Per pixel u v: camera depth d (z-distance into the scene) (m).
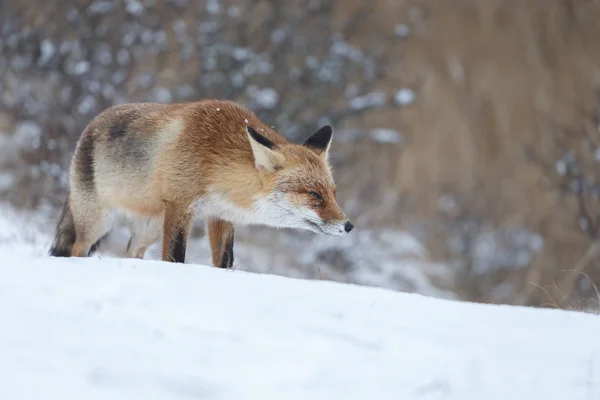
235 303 8.34
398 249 26.47
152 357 6.68
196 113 13.12
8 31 25.56
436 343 8.00
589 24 34.28
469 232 29.53
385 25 32.62
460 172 33.41
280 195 12.91
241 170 12.87
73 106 23.81
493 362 7.64
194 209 12.99
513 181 33.00
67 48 25.14
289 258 23.33
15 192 22.83
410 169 32.44
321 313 8.43
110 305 7.75
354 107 27.22
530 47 34.91
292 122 26.44
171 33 26.92
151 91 25.20
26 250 14.60
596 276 21.53
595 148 25.83
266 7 28.88
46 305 7.50
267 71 26.55
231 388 6.37
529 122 34.12
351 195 28.72
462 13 35.06
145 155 13.09
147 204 13.31
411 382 6.92
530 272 26.73
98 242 14.70
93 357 6.51
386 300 9.60
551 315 10.00
